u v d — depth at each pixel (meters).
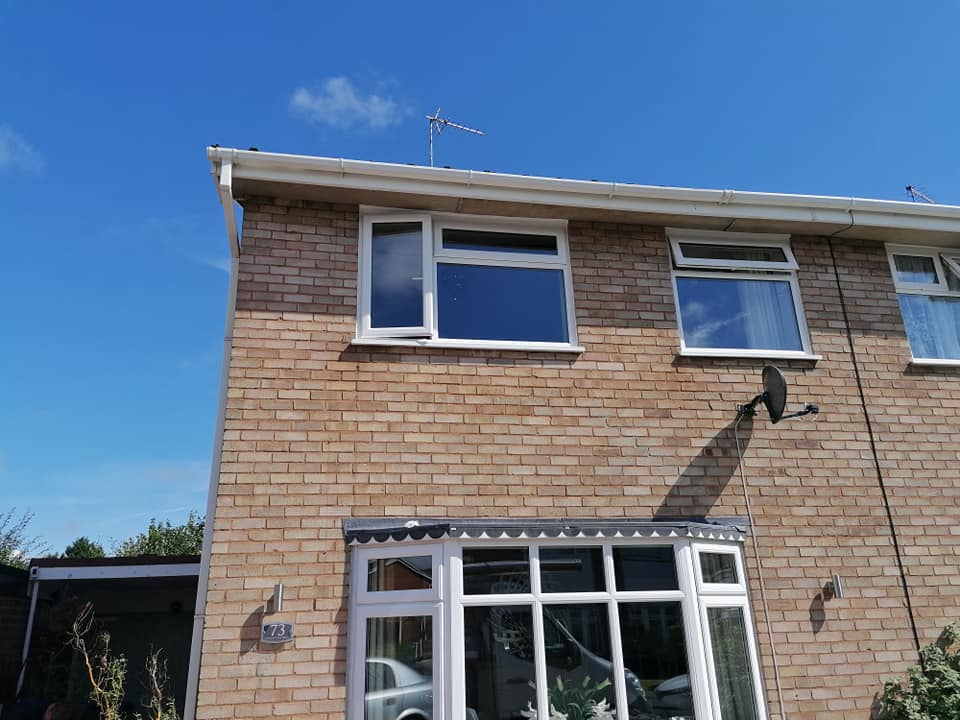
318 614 5.86
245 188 6.93
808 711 6.46
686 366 7.43
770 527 7.01
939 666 6.55
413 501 6.36
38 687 9.35
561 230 7.77
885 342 8.08
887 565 7.12
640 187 7.46
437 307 7.18
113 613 11.08
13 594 9.29
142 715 9.87
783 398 6.80
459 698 5.57
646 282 7.70
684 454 7.08
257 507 6.06
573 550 6.26
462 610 5.82
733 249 8.21
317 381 6.57
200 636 5.89
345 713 5.65
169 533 22.23
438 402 6.72
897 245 8.67
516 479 6.63
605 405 7.08
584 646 5.99
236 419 6.29
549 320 7.42
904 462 7.57
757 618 6.68
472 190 7.20
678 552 6.43
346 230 7.18
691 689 6.08
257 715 5.54
